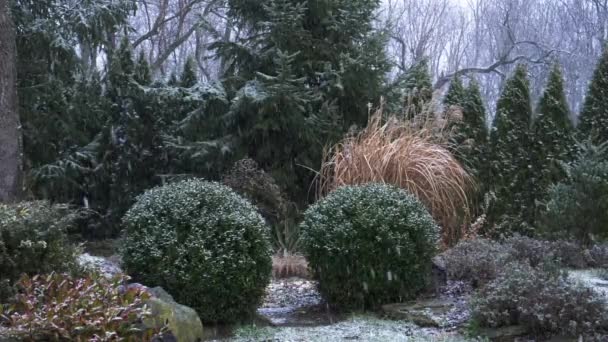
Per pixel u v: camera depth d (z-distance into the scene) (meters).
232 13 9.87
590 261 7.06
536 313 4.59
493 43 24.33
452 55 25.64
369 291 5.68
